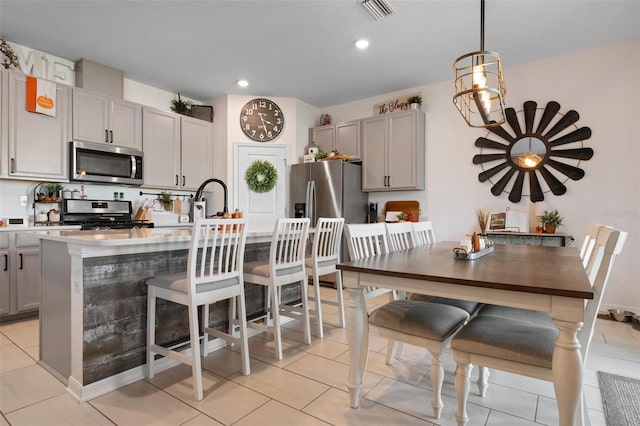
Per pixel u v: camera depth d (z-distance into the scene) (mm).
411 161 4363
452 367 2262
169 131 4469
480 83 1892
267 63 3920
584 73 3574
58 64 3732
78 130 3625
